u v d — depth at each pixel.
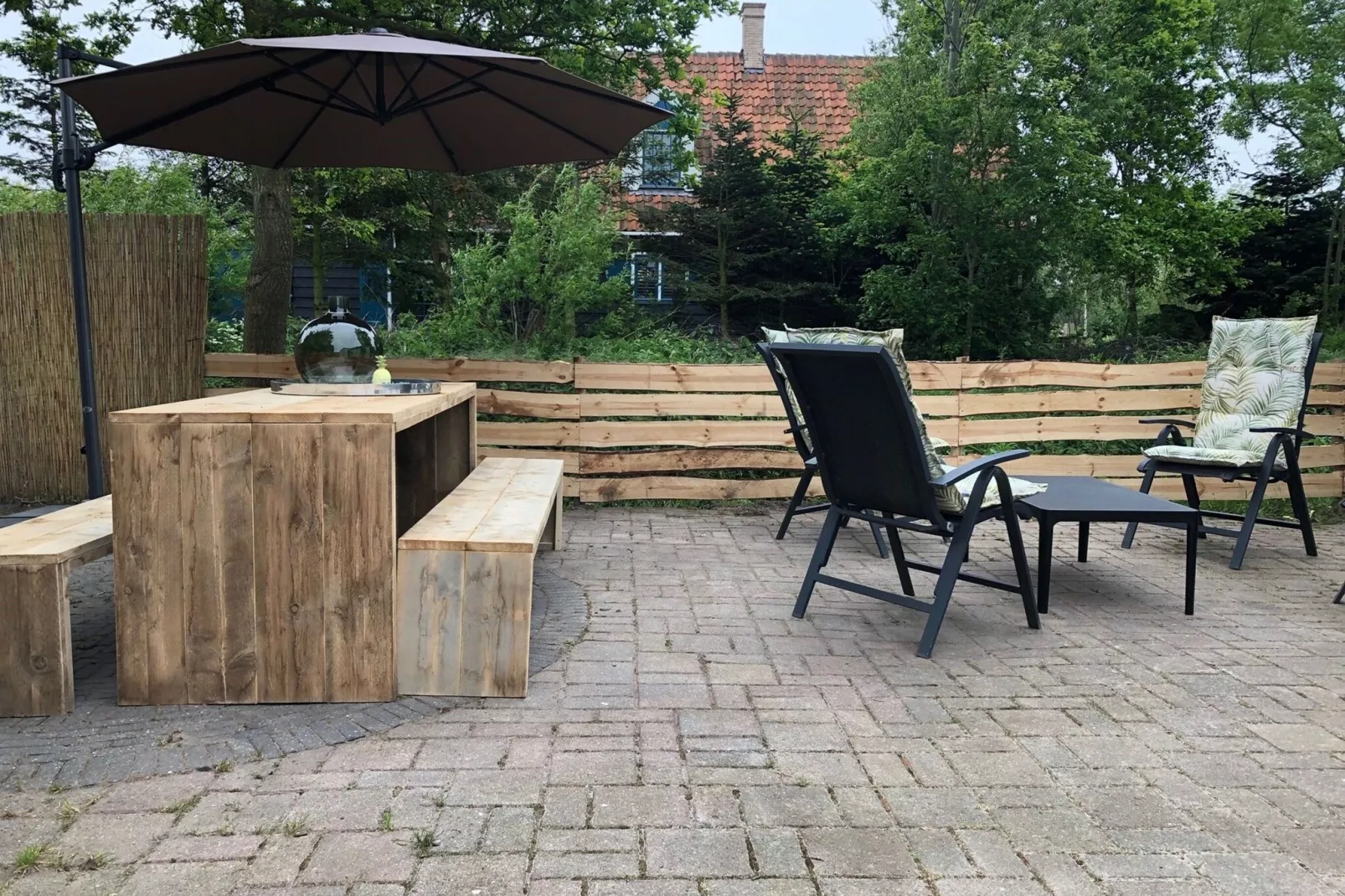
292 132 4.70
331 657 2.68
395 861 1.85
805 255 12.75
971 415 6.22
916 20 10.90
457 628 2.74
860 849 1.92
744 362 7.81
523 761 2.31
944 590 3.25
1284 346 5.29
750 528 5.54
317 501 2.64
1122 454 6.75
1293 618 3.76
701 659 3.14
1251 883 1.81
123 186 10.04
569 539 5.14
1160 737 2.53
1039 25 10.42
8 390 5.70
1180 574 4.55
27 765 2.25
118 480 2.59
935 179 10.67
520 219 9.34
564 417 6.05
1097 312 14.11
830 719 2.62
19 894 1.72
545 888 1.76
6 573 2.53
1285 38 14.02
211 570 2.63
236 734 2.46
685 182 12.59
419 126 4.68
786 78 17.02
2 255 5.67
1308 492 6.23
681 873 1.82
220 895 1.72
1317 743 2.50
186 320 5.75
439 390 3.96
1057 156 10.34
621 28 7.96
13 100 11.91
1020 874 1.83
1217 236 14.09
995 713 2.69
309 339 3.72
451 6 7.45
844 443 3.49
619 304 11.24
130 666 2.64
